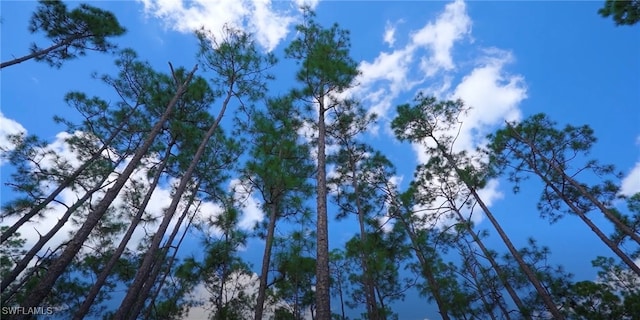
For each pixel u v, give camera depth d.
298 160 12.25
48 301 10.22
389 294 11.59
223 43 12.54
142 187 13.46
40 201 11.10
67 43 10.73
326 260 7.22
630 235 10.23
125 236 9.97
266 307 13.04
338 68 10.77
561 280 11.53
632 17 8.54
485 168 14.06
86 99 12.10
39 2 10.00
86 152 12.78
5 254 11.43
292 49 12.30
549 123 12.77
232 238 11.40
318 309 6.40
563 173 12.18
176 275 10.91
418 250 12.76
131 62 12.18
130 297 7.94
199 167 13.34
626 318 9.82
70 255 6.72
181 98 11.95
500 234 12.48
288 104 12.27
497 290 12.41
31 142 10.98
